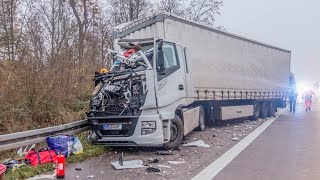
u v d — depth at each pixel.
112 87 10.07
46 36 22.02
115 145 10.05
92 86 16.22
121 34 14.09
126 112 9.91
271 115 24.34
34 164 8.23
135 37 13.93
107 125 10.02
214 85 16.16
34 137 8.88
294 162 9.34
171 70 10.84
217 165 8.91
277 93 25.16
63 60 15.29
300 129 16.80
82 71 16.69
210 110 16.56
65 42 20.80
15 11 19.48
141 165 8.69
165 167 8.59
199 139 13.19
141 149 10.93
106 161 9.25
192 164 8.99
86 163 8.97
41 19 22.69
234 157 9.97
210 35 15.91
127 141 9.90
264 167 8.74
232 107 18.44
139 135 9.79
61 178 7.45
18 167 7.87
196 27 14.95
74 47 20.48
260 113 22.72
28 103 11.97
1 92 11.65
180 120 11.20
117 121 9.96
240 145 12.02
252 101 21.14
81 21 27.00
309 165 8.98
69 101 14.10
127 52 10.90
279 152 10.77
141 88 10.01
